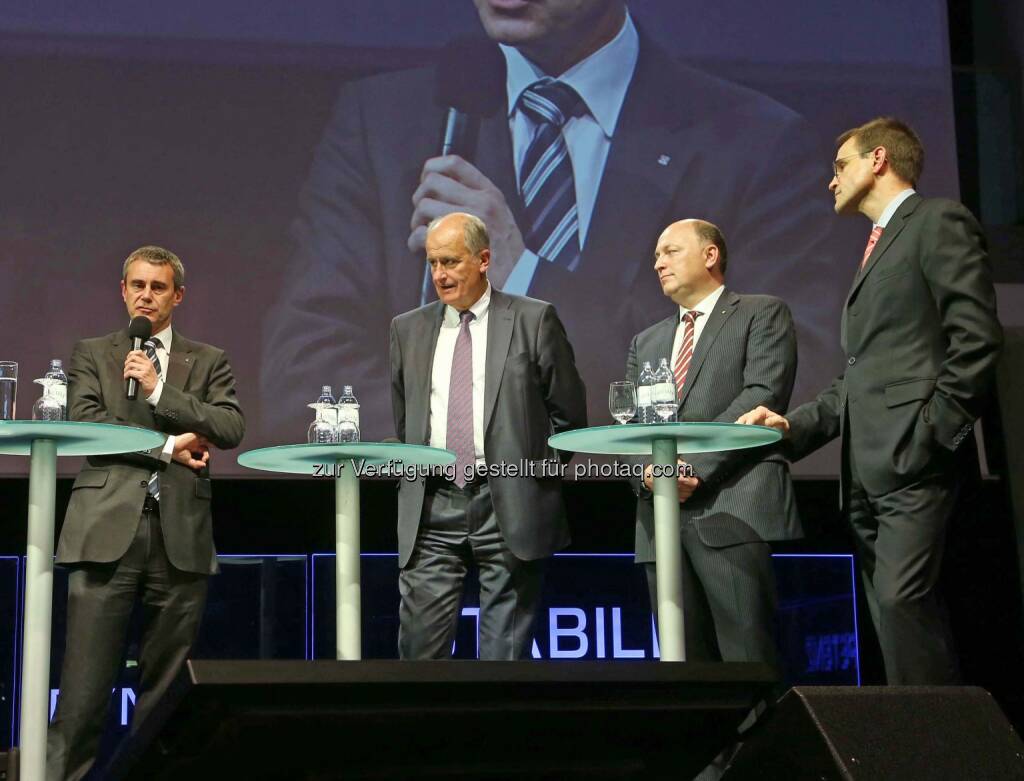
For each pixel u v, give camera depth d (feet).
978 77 16.48
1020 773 4.76
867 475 9.50
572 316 14.73
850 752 4.65
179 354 11.10
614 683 5.30
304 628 15.14
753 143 15.23
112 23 14.65
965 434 9.05
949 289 9.19
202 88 14.71
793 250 15.11
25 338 13.99
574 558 15.69
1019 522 15.26
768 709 5.57
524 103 15.05
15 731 14.35
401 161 14.85
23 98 14.39
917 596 9.12
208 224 14.49
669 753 5.80
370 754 5.27
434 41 15.10
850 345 9.86
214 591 15.01
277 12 14.94
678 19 15.38
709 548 10.31
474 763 5.49
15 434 8.50
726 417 10.37
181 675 4.70
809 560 15.96
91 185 14.37
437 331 10.82
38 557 8.64
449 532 10.45
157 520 10.48
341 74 14.94
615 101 15.12
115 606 10.29
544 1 15.20
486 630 10.28
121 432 8.43
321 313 14.55
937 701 4.92
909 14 15.62
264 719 4.89
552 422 10.89
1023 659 15.21
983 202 16.22
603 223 14.89
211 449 14.14
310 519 15.48
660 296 14.83
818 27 15.56
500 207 14.84
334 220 14.70
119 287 14.26
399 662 4.99
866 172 10.03
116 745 14.24
